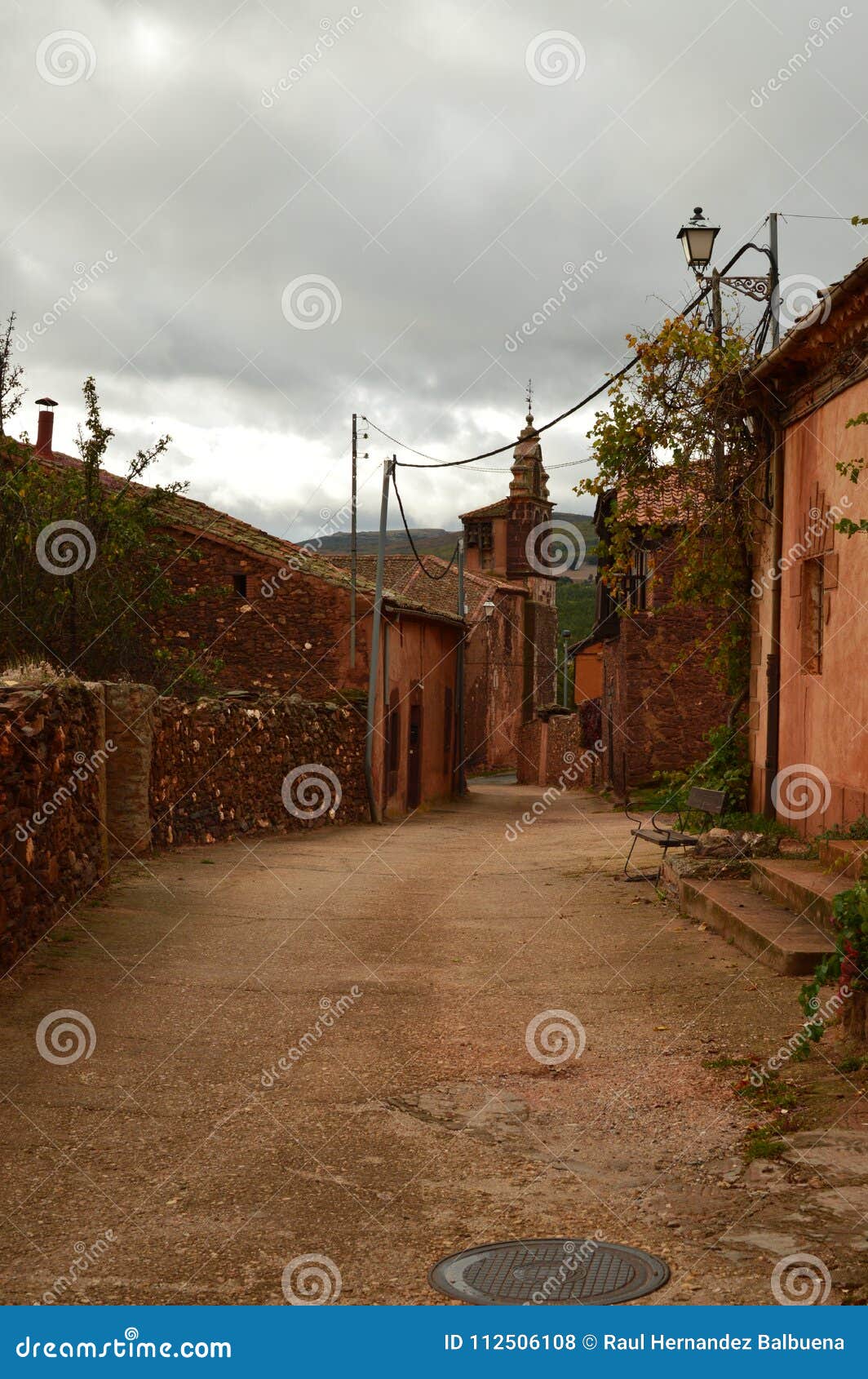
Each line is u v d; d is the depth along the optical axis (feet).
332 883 42.68
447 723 107.96
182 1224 13.58
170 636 81.97
